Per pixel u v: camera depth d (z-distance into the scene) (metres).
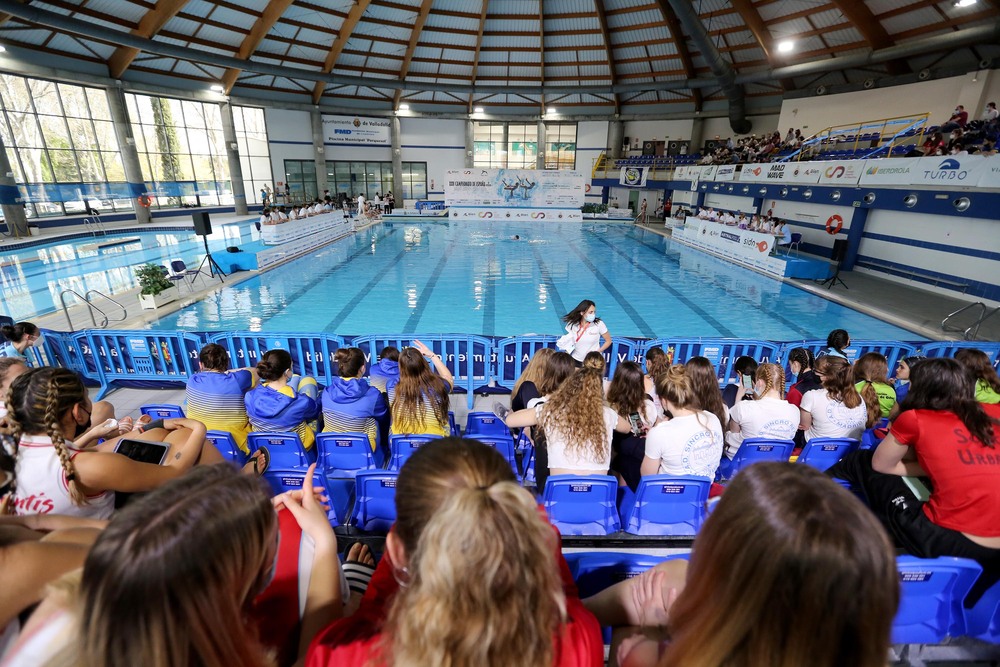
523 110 28.52
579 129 29.19
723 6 18.09
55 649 0.84
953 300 11.27
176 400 5.66
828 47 17.86
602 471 2.55
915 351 6.08
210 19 17.84
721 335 9.05
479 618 0.65
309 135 27.42
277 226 14.43
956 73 14.78
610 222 27.42
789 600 0.66
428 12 20.31
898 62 16.62
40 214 19.12
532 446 3.44
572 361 3.31
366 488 2.63
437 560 0.68
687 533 2.62
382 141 28.66
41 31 15.87
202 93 22.09
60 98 18.88
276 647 1.11
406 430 3.43
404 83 24.20
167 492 0.79
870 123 17.41
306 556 1.14
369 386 3.63
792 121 21.00
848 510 0.68
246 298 10.88
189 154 24.44
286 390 3.59
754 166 18.39
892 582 0.67
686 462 2.49
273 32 20.12
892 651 1.84
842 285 12.65
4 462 1.58
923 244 12.42
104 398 5.71
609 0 19.97
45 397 1.63
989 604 1.83
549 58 23.94
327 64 22.47
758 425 3.29
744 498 0.74
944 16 14.02
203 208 25.53
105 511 1.78
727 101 25.14
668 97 26.34
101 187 19.83
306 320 9.46
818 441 3.13
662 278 13.49
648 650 0.96
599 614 1.20
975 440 1.84
